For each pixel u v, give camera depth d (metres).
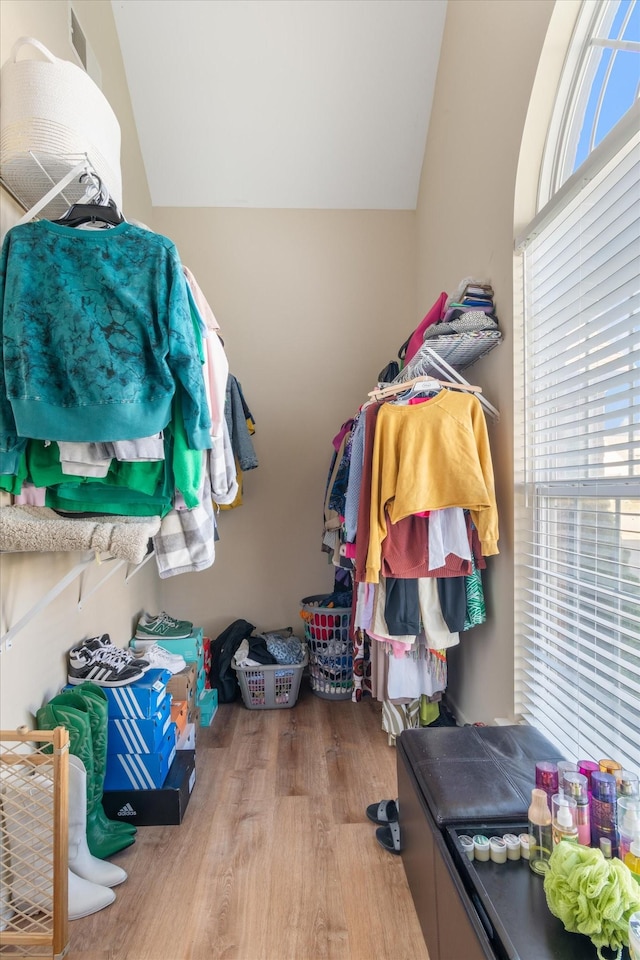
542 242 1.79
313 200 3.51
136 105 3.05
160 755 1.90
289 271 3.53
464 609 2.07
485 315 1.99
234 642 3.12
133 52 2.86
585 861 0.96
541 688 1.81
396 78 2.99
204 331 1.45
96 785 1.74
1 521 1.25
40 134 1.35
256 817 1.90
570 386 1.64
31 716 1.64
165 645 2.75
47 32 1.86
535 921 0.97
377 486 1.99
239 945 1.36
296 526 3.50
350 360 3.54
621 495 1.39
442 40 2.86
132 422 1.21
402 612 2.07
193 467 1.37
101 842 1.68
